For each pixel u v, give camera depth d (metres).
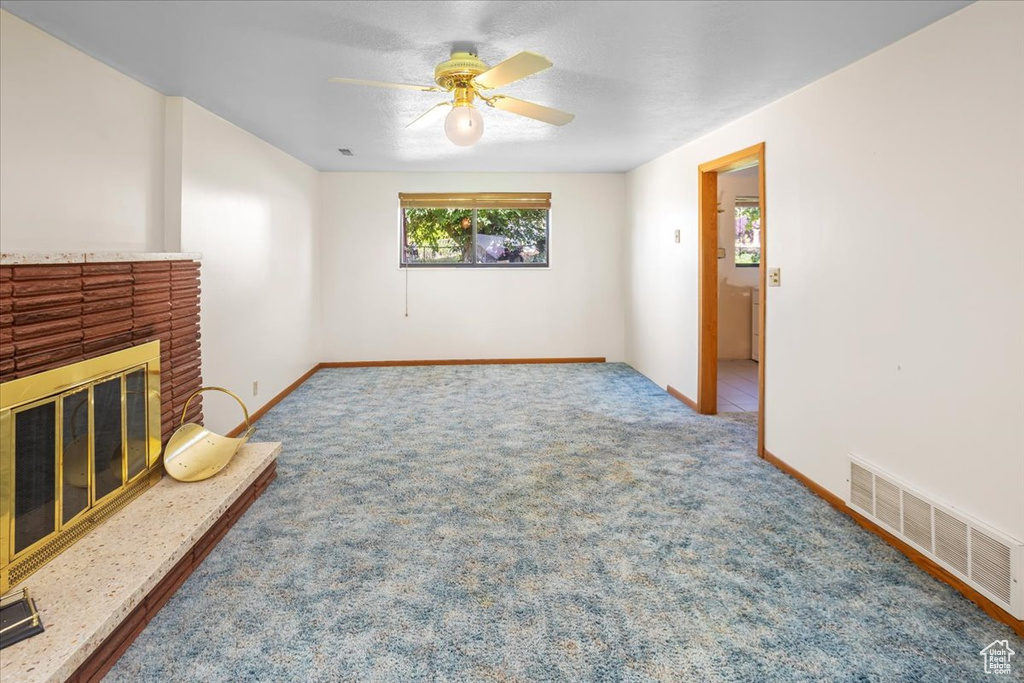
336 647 1.80
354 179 6.49
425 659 1.75
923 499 2.24
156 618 1.94
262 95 3.28
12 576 1.73
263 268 4.67
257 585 2.14
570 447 3.78
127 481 2.33
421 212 6.72
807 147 3.04
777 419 3.40
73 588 1.75
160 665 1.71
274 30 2.31
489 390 5.44
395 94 3.25
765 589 2.12
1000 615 1.92
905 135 2.35
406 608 2.01
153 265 2.56
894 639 1.83
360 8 2.11
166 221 3.28
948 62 2.13
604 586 2.14
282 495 2.98
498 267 6.70
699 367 4.62
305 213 5.90
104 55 2.61
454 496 2.98
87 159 2.61
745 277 7.20
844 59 2.62
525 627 1.90
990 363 1.98
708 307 4.55
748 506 2.85
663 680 1.66
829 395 2.89
